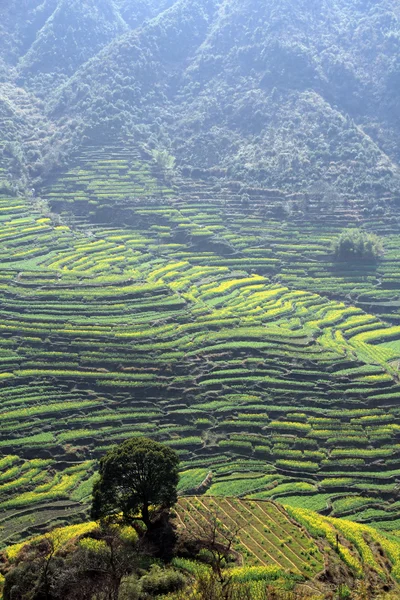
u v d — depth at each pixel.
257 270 147.62
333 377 108.94
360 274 145.88
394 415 102.94
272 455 95.50
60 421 97.56
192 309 124.56
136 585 56.56
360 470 93.75
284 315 127.75
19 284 125.94
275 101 191.88
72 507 84.00
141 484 68.75
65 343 111.12
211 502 78.94
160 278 137.25
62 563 61.00
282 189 168.62
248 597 53.53
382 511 87.12
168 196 169.12
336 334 123.75
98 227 159.88
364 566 68.06
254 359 111.56
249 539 70.81
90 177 173.62
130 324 117.12
